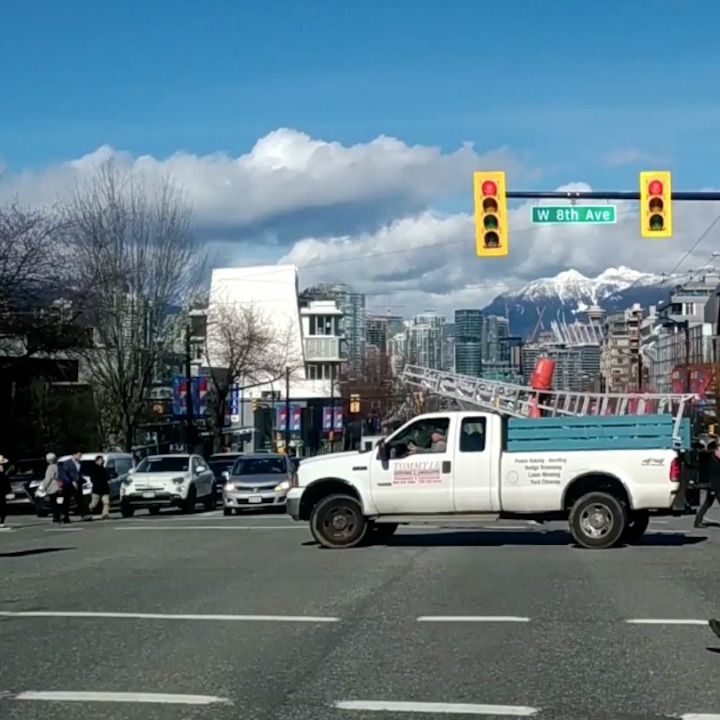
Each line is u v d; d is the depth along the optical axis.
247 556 19.05
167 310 54.19
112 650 10.21
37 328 42.09
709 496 24.11
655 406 32.59
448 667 9.38
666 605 12.83
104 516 32.94
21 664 9.56
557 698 8.25
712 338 104.81
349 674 9.11
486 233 22.86
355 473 20.09
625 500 19.44
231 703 8.10
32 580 15.87
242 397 92.00
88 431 53.69
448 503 19.80
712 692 8.42
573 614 12.19
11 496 38.16
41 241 42.09
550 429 19.66
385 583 15.02
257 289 102.44
